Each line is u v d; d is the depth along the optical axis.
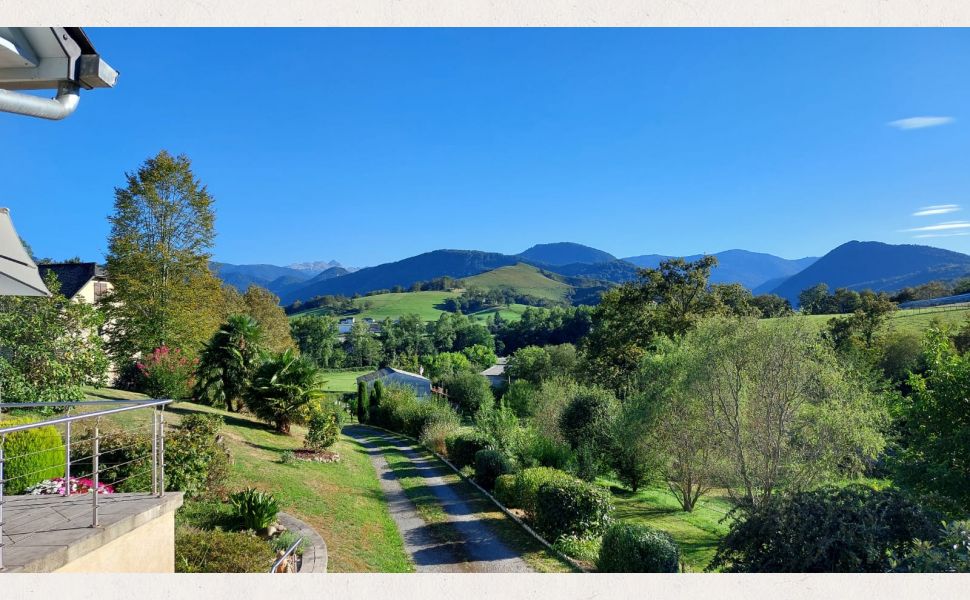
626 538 10.30
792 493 8.81
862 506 8.00
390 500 17.72
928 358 19.20
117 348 30.12
